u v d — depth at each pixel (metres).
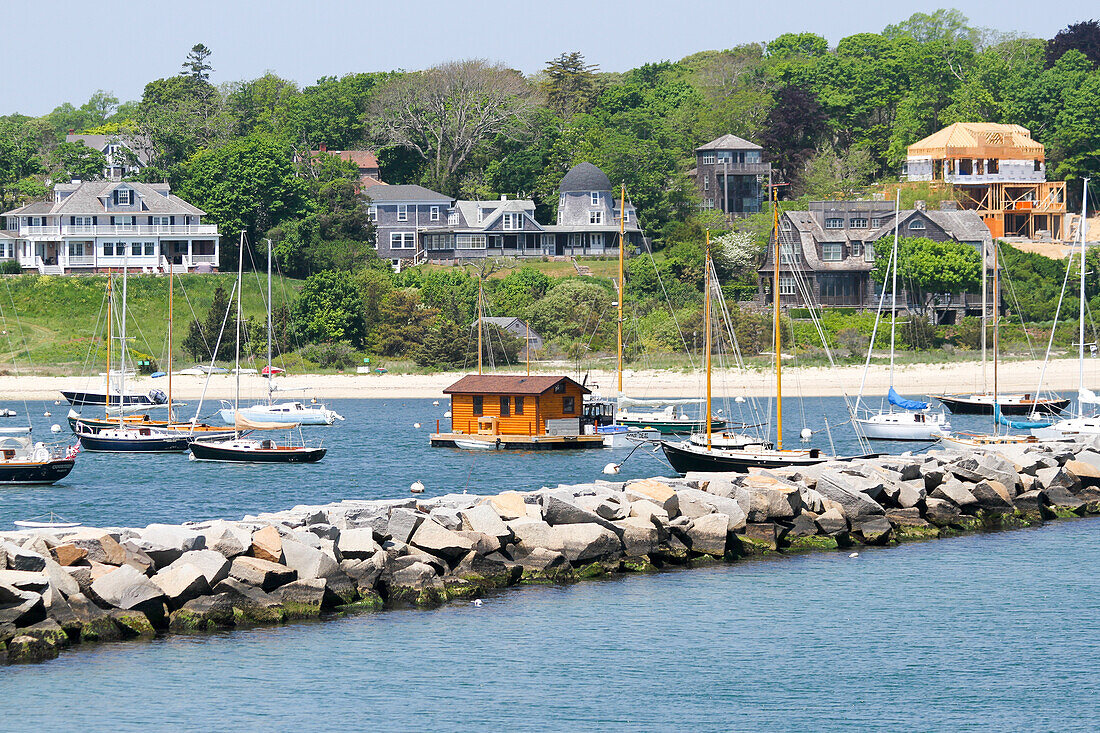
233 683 77.44
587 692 77.62
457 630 88.38
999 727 73.19
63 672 78.06
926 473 130.38
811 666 82.94
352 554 94.62
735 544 112.31
